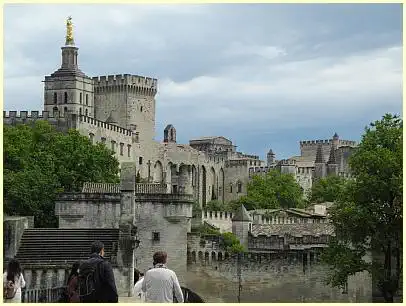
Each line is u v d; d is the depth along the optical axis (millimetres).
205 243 126688
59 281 95688
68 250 102875
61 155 167125
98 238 105688
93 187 131000
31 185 136500
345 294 118125
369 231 97812
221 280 126000
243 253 125812
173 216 123312
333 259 100312
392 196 96438
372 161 96312
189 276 126000
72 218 122750
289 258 123562
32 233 104875
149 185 134500
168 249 123625
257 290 125562
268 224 159125
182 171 146000
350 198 98938
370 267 97062
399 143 97562
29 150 171125
